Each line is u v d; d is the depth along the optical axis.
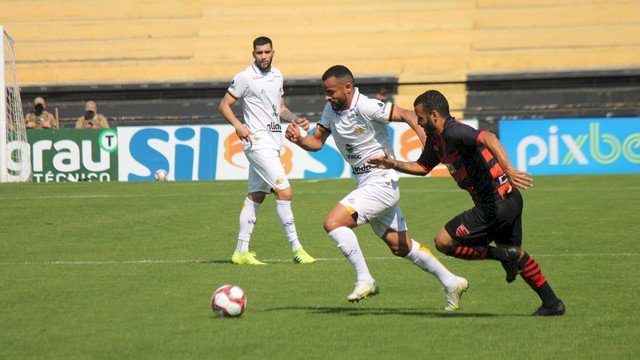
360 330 22.02
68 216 48.16
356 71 94.44
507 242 23.39
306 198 56.25
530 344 20.36
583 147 73.75
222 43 99.00
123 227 44.25
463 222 23.02
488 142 21.61
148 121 90.12
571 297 26.39
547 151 73.81
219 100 90.88
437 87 89.94
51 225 44.97
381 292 27.83
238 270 32.41
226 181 69.81
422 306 25.52
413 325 22.55
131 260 34.91
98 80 95.88
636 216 46.56
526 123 73.81
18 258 35.38
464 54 94.75
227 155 73.44
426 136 23.78
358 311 24.67
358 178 25.59
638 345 20.23
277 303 26.03
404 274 31.22
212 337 21.28
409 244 24.95
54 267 33.03
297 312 24.52
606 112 87.06
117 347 20.34
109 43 99.50
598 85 88.56
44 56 98.50
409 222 45.44
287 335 21.48
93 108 78.38
